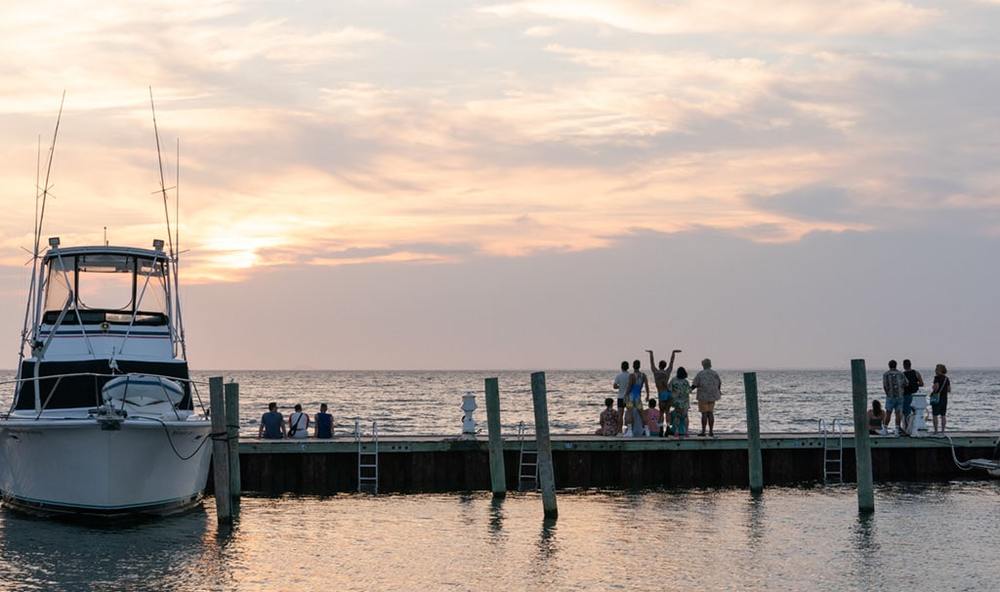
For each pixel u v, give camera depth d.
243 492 26.83
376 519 23.12
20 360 23.72
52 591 16.73
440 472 27.52
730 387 152.38
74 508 21.56
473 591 17.02
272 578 17.72
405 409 81.12
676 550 19.92
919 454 29.31
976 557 19.33
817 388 147.38
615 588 17.19
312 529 21.91
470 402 28.91
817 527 22.12
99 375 21.67
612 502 25.38
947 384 29.92
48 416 22.30
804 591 17.00
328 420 29.23
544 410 23.23
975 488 27.58
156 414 22.27
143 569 18.19
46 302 23.84
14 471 22.95
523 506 24.81
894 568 18.50
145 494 21.91
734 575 18.02
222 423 21.56
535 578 17.80
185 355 24.56
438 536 21.22
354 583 17.45
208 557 19.17
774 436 28.97
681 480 28.05
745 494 26.64
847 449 29.14
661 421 29.47
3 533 21.03
